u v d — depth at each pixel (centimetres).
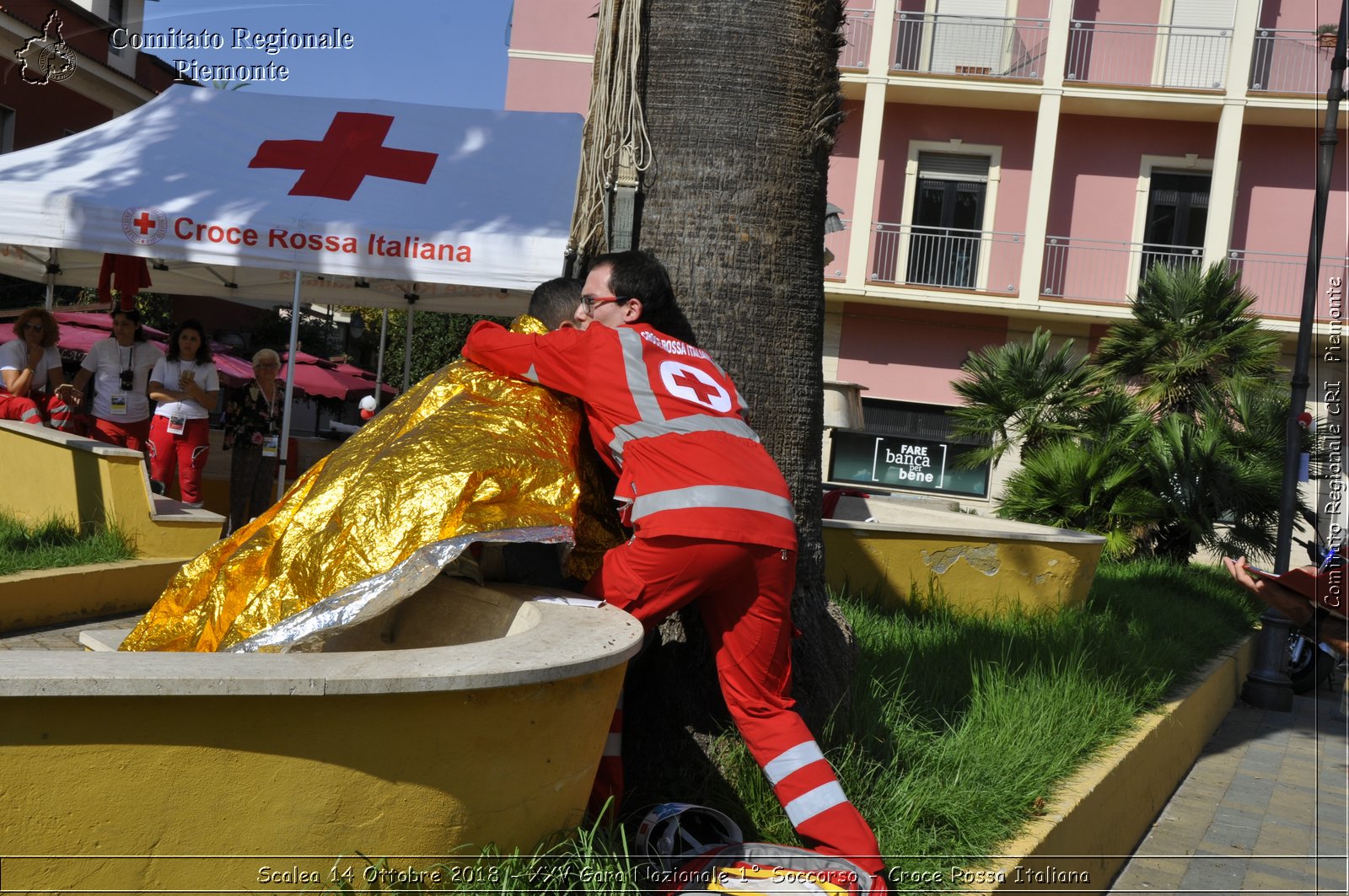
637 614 287
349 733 210
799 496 379
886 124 2233
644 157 374
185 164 866
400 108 983
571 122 995
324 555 278
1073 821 395
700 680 352
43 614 681
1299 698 953
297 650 291
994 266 2202
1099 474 1279
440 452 286
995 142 2216
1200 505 1270
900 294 2155
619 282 326
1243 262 2125
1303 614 412
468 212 831
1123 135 2194
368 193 845
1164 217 2208
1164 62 2178
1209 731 753
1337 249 2077
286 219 798
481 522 278
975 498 2186
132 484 781
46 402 978
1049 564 789
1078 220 2212
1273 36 2112
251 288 1310
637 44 374
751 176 370
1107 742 495
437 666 215
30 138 1825
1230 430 1351
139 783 196
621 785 306
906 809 345
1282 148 2142
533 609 279
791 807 290
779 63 372
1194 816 565
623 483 296
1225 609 1071
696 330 369
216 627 292
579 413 322
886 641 549
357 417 2072
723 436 293
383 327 1470
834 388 1030
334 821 211
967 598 780
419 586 271
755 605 288
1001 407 1448
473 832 229
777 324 374
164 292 1326
